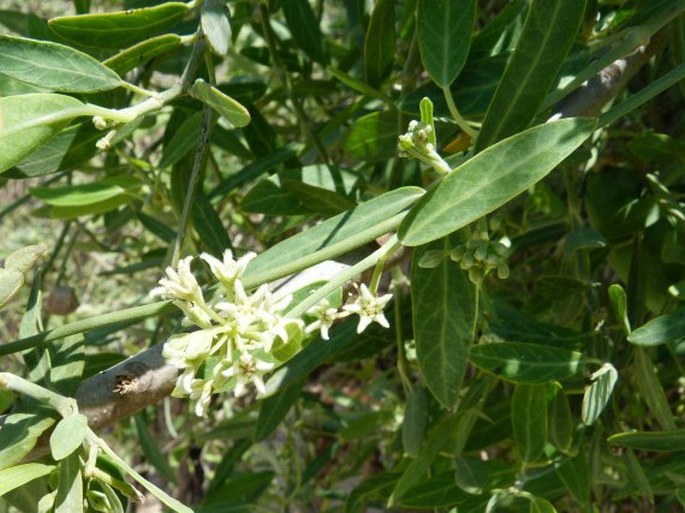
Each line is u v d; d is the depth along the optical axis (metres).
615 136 0.54
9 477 0.28
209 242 0.46
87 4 0.50
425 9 0.35
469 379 0.63
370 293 0.31
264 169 0.49
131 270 0.63
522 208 0.59
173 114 0.51
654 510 0.50
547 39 0.32
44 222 1.00
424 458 0.43
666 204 0.48
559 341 0.42
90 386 0.32
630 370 0.50
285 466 0.73
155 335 0.62
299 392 0.50
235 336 0.29
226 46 0.35
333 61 0.64
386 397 0.72
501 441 0.48
